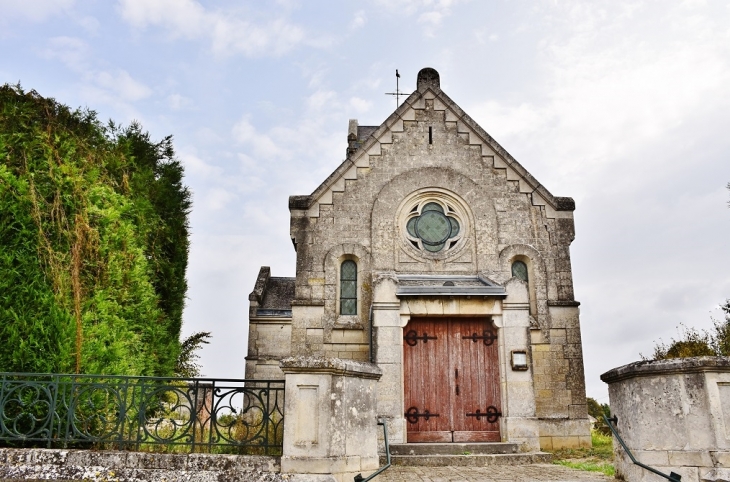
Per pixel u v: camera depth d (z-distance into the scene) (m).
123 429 7.95
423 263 15.00
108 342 9.02
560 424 14.01
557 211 15.52
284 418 7.74
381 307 13.46
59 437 7.84
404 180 15.49
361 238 15.09
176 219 14.13
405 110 16.05
